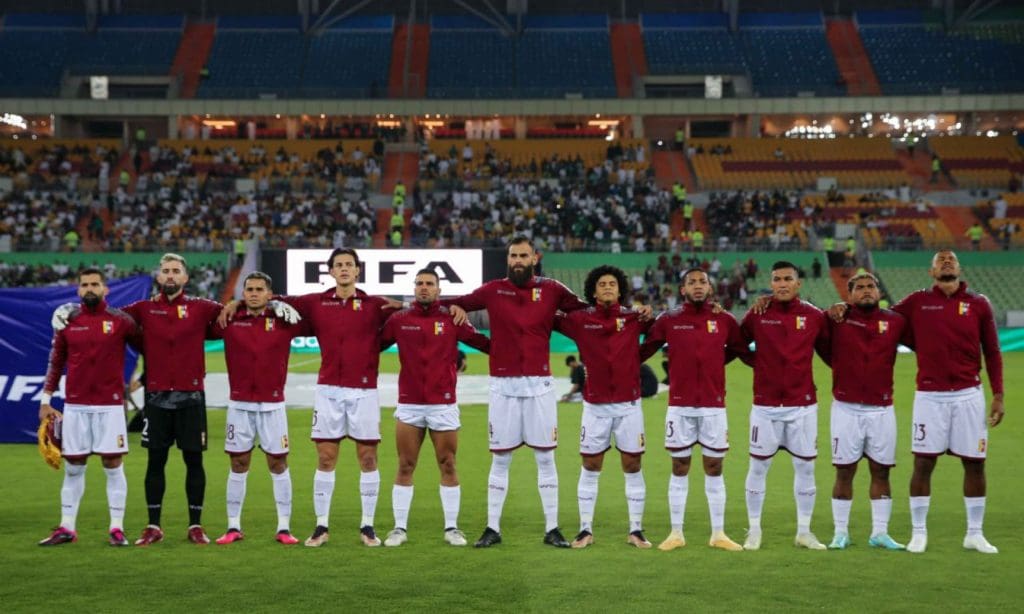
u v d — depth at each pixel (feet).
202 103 185.68
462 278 103.14
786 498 38.14
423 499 37.88
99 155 175.22
